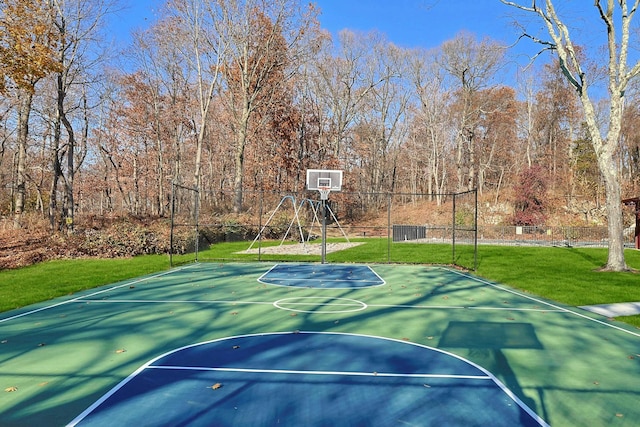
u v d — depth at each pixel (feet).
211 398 11.62
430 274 41.55
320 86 133.08
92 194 135.54
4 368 13.97
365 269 45.57
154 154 125.70
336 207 129.70
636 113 129.08
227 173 140.77
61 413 10.61
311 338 18.04
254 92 99.04
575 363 15.08
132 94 115.14
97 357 15.19
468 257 58.59
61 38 59.11
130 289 30.81
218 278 37.22
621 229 43.39
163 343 17.06
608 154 43.37
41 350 15.99
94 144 113.91
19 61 45.42
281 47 102.47
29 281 33.22
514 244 87.35
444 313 23.43
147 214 102.99
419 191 171.12
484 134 155.84
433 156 151.84
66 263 46.21
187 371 13.80
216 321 21.07
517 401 11.68
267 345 16.92
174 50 110.42
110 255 53.06
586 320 21.93
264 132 114.21
